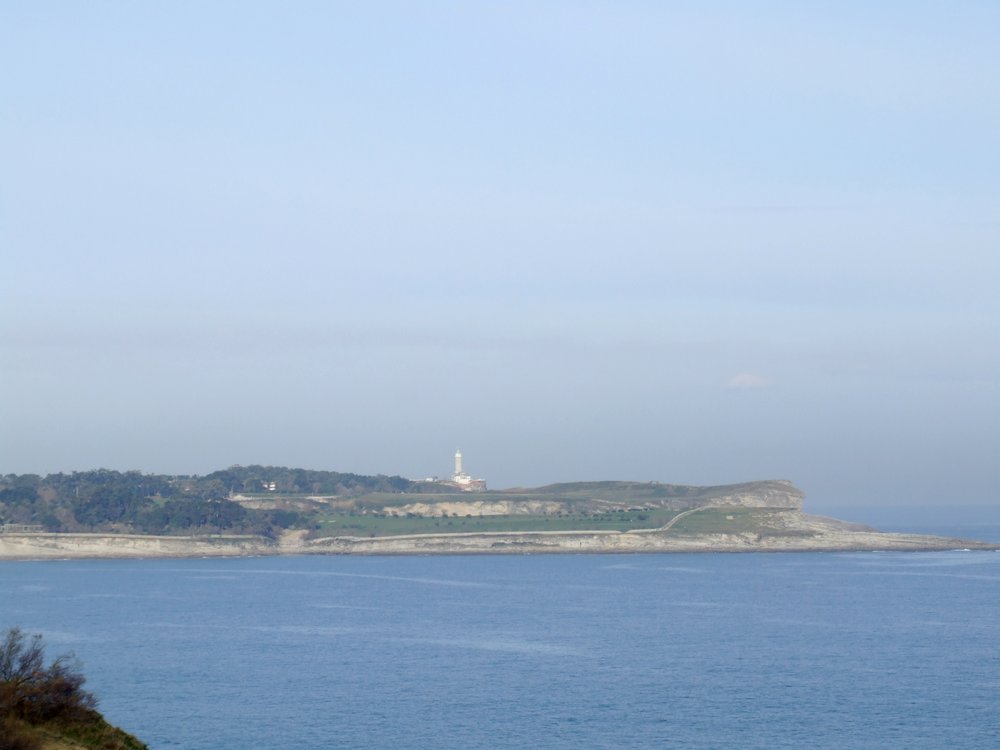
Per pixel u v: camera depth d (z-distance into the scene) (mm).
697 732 121062
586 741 117000
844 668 165000
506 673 160500
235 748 113812
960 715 129875
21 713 74188
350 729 122750
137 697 141750
